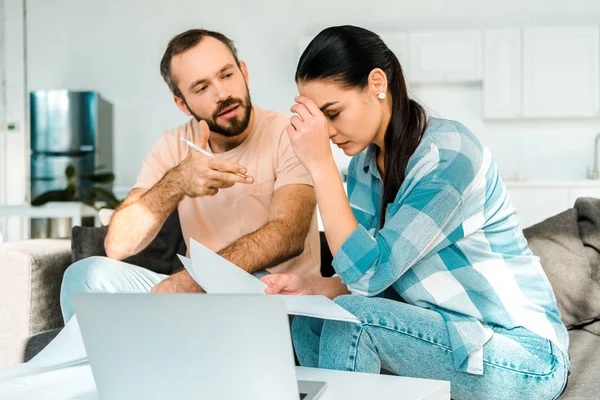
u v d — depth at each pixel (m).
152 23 6.71
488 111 6.15
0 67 6.79
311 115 1.42
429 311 1.38
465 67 6.13
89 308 0.97
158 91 6.72
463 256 1.44
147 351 0.96
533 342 1.38
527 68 6.07
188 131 2.31
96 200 6.07
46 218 5.97
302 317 1.54
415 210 1.37
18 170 6.79
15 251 2.28
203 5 6.68
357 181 1.73
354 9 6.54
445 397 1.11
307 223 2.06
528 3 6.33
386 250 1.35
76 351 1.20
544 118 6.28
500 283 1.44
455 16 6.43
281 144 2.17
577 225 2.37
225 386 0.94
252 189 2.19
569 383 1.60
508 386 1.33
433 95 6.39
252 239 1.96
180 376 0.95
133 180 6.75
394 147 1.48
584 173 6.29
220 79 2.14
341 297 1.39
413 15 6.47
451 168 1.40
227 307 0.90
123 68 6.74
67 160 6.14
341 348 1.33
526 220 5.82
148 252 2.34
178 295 0.92
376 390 1.07
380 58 1.46
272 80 6.66
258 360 0.91
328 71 1.42
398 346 1.33
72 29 6.76
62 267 2.39
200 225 2.23
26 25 6.79
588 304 2.21
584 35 6.02
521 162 6.34
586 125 6.27
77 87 6.77
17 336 2.25
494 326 1.43
